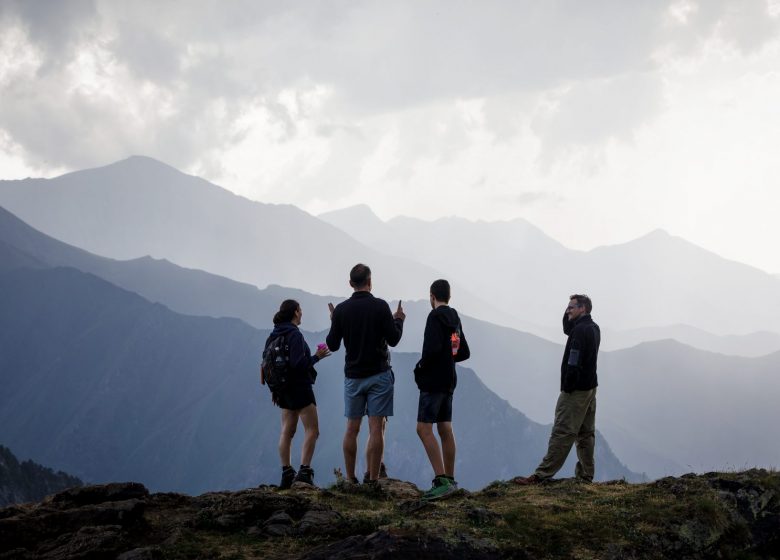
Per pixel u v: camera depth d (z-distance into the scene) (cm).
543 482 1159
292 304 1226
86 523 902
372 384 1166
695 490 997
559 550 875
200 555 841
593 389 1189
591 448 1230
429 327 1116
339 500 1060
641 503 982
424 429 1112
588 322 1212
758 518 955
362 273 1191
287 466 1179
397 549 807
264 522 935
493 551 847
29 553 834
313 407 1197
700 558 896
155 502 1031
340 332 1182
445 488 1075
